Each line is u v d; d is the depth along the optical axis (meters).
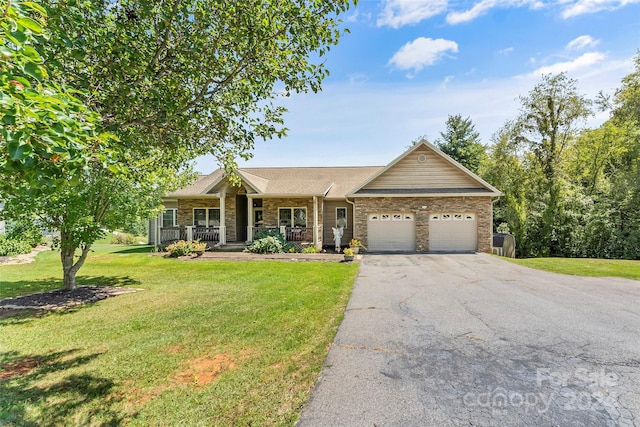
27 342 4.96
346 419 2.88
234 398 3.28
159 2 3.93
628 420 2.82
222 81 4.71
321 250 16.86
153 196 9.47
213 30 4.41
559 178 20.33
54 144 2.04
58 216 8.02
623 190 17.59
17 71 2.10
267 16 4.27
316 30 4.43
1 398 3.36
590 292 7.75
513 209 19.92
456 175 16.92
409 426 2.77
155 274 10.97
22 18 1.91
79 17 3.28
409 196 16.53
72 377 3.81
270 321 5.73
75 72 3.71
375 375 3.67
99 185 8.06
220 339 4.93
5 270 12.09
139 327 5.59
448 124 35.38
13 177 2.45
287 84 5.03
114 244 23.31
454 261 13.10
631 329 5.12
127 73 3.97
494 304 6.68
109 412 3.11
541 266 11.78
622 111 23.17
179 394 3.39
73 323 5.89
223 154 6.18
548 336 4.83
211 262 13.41
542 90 23.95
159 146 5.02
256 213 19.94
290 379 3.62
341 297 7.34
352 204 19.16
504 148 25.42
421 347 4.46
